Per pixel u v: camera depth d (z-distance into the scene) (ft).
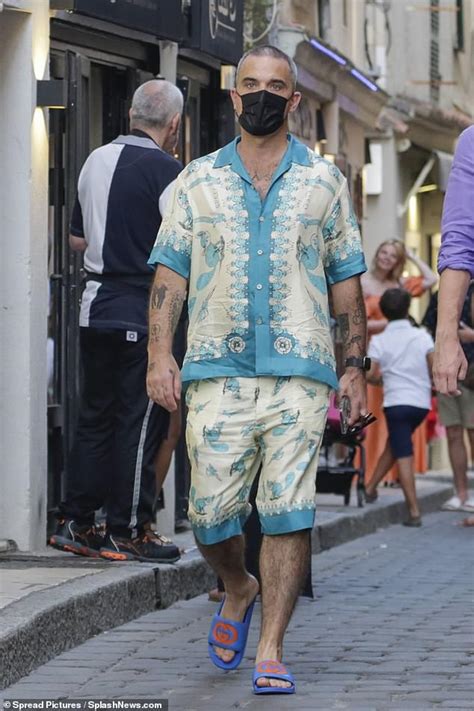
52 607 34.45
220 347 30.37
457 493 77.41
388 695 30.22
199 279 30.66
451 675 32.50
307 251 30.50
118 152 42.70
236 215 30.45
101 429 43.45
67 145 46.85
